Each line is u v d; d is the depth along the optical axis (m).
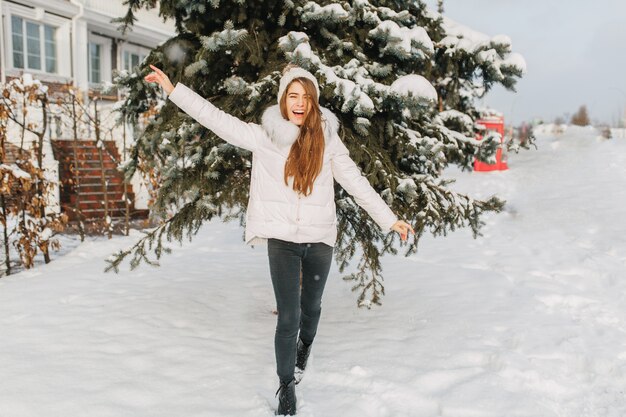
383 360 3.30
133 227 9.72
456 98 4.55
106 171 11.23
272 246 2.64
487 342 3.61
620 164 11.98
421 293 5.01
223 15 3.93
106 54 16.92
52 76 14.41
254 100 3.59
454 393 2.81
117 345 3.55
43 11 13.86
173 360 3.30
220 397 2.80
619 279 5.35
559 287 5.13
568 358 3.36
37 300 4.77
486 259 6.50
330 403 2.74
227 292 5.12
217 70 4.11
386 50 3.75
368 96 3.52
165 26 18.48
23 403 2.69
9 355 3.35
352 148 3.64
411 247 3.93
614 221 7.81
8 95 6.66
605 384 3.04
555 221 8.21
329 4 3.75
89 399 2.75
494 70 3.99
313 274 2.74
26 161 6.57
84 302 4.68
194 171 3.82
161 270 6.19
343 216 4.10
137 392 2.83
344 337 3.78
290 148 2.62
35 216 6.58
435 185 3.86
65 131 11.75
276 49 3.96
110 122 12.00
